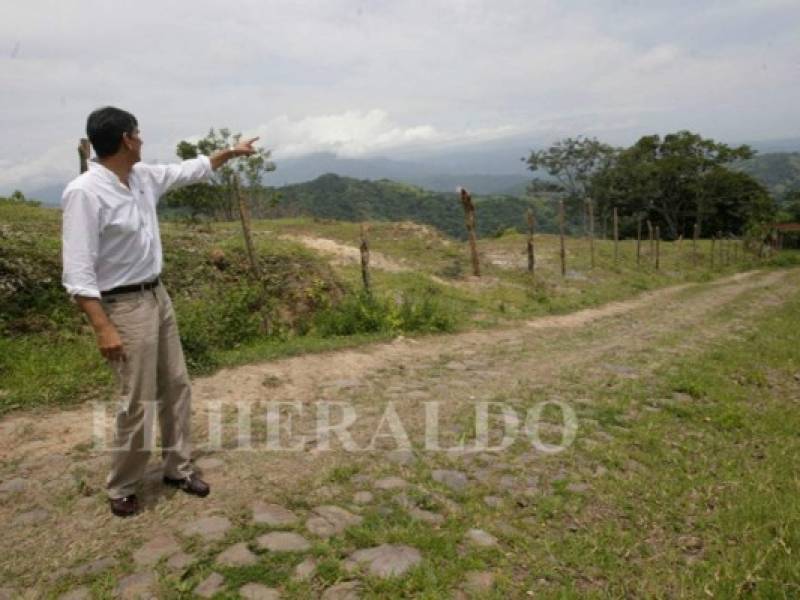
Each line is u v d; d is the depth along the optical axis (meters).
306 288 11.66
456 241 27.53
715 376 8.23
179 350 3.73
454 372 7.96
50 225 12.71
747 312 17.62
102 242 3.20
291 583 2.85
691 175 59.19
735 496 4.24
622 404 6.43
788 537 3.55
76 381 6.09
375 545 3.23
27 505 3.65
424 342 10.24
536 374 7.90
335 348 8.88
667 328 13.71
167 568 2.97
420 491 3.97
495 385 7.17
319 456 4.54
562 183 71.44
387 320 10.83
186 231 15.73
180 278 10.55
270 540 3.24
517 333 12.05
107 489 3.53
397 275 16.95
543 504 3.90
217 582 2.85
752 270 38.06
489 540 3.39
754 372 8.67
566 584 3.01
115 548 3.17
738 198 60.53
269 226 25.12
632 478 4.46
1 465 4.22
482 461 4.62
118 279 3.27
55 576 2.93
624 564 3.27
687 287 26.00
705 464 4.94
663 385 7.47
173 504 3.66
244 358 7.58
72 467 4.21
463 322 12.62
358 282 15.00
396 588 2.84
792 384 8.48
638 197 61.78
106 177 3.16
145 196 3.42
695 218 64.31
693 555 3.46
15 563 3.04
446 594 2.82
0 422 5.05
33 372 6.27
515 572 3.10
